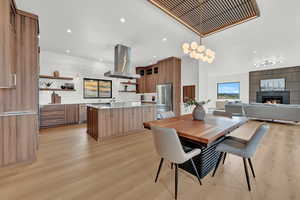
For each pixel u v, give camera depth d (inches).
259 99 325.7
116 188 68.1
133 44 176.6
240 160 97.4
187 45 104.9
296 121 196.4
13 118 87.8
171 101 237.0
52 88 215.3
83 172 81.9
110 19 118.2
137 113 171.0
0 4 77.4
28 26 106.1
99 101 267.3
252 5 95.3
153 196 62.8
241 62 258.1
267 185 70.2
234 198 61.5
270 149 115.3
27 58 105.8
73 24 127.2
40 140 139.6
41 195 62.9
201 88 234.8
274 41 159.3
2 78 78.6
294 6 96.6
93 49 198.8
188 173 81.6
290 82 287.1
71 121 217.8
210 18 112.4
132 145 126.2
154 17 114.4
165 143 61.5
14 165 87.6
